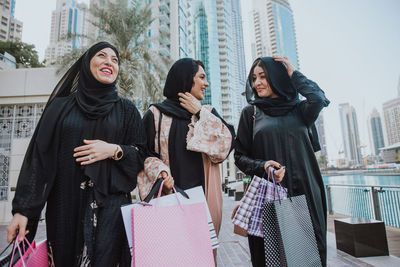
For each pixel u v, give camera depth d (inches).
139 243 44.3
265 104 75.2
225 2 3617.1
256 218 62.9
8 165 316.8
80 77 59.1
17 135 323.6
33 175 48.9
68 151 52.7
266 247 54.0
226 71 3275.1
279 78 77.3
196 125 64.2
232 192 600.1
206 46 3302.2
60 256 48.1
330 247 149.5
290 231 54.5
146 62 465.4
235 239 182.1
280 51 5418.3
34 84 327.9
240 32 5054.1
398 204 163.9
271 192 63.1
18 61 871.1
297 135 71.6
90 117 55.4
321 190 72.1
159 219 47.2
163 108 69.3
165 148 67.3
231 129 72.4
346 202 221.0
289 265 51.1
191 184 64.6
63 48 1561.3
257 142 74.4
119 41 433.4
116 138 59.5
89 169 51.3
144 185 62.7
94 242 50.0
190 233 48.8
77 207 51.0
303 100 74.9
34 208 47.1
